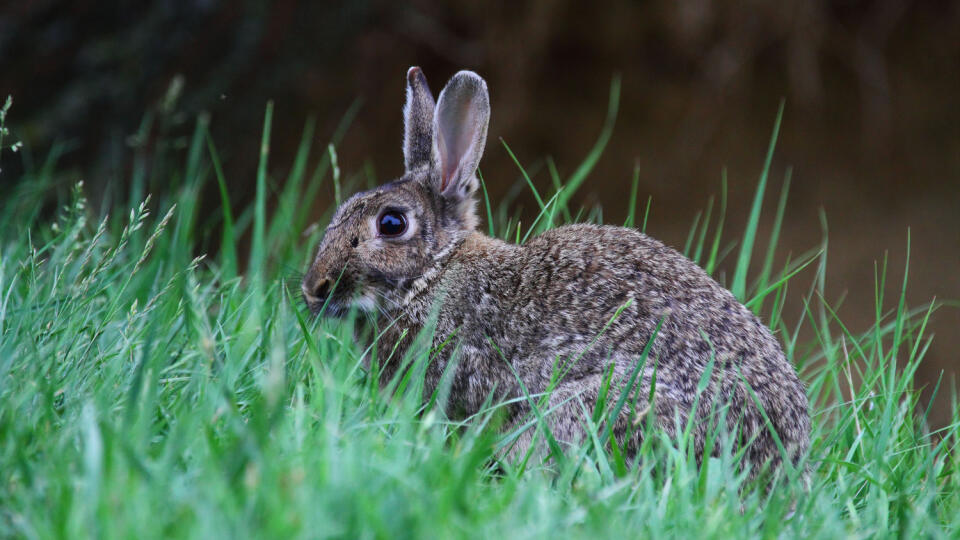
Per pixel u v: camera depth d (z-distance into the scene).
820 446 8.45
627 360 8.23
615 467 7.32
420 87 10.47
